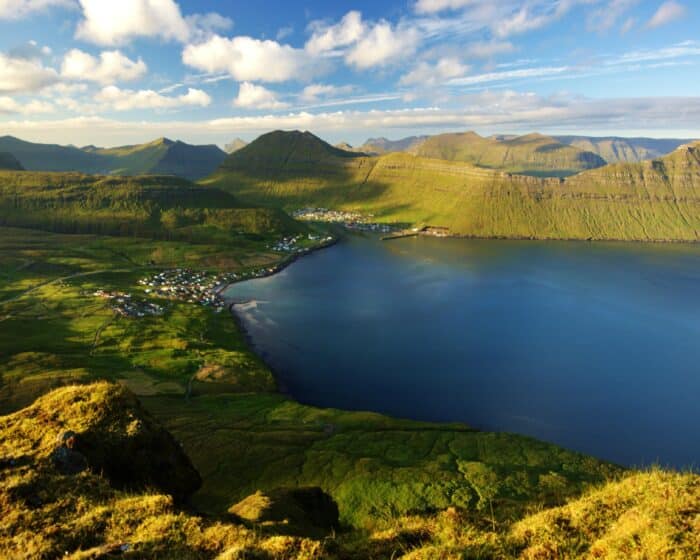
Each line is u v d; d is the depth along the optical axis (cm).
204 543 1994
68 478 2406
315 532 2595
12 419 2897
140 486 2631
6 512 2142
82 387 3172
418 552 1861
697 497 1902
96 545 1977
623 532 1788
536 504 2673
